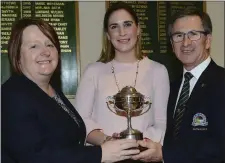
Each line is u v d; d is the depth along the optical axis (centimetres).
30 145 147
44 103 158
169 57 304
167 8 306
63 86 290
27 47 160
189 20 187
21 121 148
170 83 213
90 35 299
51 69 165
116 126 201
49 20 291
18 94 152
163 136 197
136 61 213
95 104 207
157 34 304
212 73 183
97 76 209
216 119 170
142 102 195
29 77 164
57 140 156
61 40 292
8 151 152
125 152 167
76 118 182
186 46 186
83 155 158
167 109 201
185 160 172
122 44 205
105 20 210
